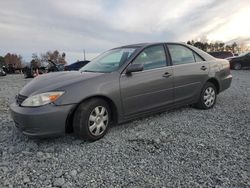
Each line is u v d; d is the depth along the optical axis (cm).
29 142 418
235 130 449
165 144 396
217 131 446
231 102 663
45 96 380
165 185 285
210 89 588
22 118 378
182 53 546
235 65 2147
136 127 476
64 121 383
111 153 370
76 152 376
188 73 533
